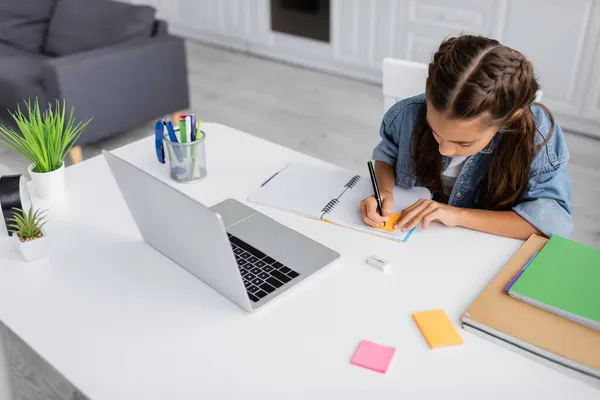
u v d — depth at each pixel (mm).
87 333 982
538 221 1228
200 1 5027
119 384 889
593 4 3129
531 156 1266
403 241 1205
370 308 1028
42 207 1330
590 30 3191
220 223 890
